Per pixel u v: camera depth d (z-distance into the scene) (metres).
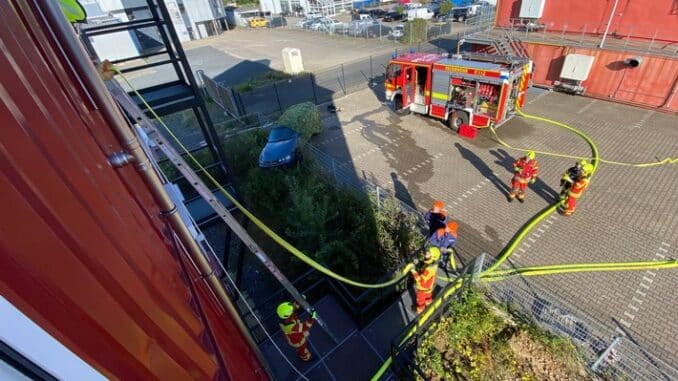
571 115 13.10
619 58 13.09
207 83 19.61
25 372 0.83
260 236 9.22
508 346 5.83
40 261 0.97
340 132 13.73
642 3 13.46
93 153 2.07
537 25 16.34
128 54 24.58
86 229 1.37
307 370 5.82
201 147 7.35
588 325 5.75
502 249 7.64
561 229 7.92
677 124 11.73
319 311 6.70
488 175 10.12
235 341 3.23
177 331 1.87
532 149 11.22
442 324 6.21
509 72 10.30
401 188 9.99
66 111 2.00
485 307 6.34
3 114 1.07
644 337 5.67
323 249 7.23
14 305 0.78
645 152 10.38
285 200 9.90
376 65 22.17
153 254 2.14
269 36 38.88
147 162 2.16
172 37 5.48
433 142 12.20
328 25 35.59
